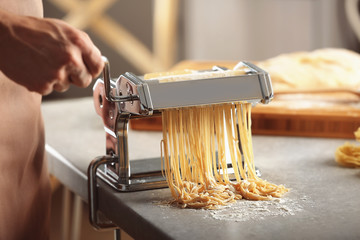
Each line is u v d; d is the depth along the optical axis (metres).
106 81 1.22
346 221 1.16
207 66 2.20
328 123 1.71
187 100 1.23
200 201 1.23
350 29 3.36
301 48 3.59
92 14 3.15
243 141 1.32
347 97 1.91
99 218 1.41
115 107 1.30
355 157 1.46
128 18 3.26
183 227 1.15
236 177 1.31
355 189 1.31
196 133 1.29
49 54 1.13
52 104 2.24
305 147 1.63
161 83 1.23
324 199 1.26
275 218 1.18
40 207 1.51
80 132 1.84
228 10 3.54
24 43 1.13
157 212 1.21
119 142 1.32
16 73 1.14
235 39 3.60
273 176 1.40
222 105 1.30
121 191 1.32
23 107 1.41
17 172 1.42
